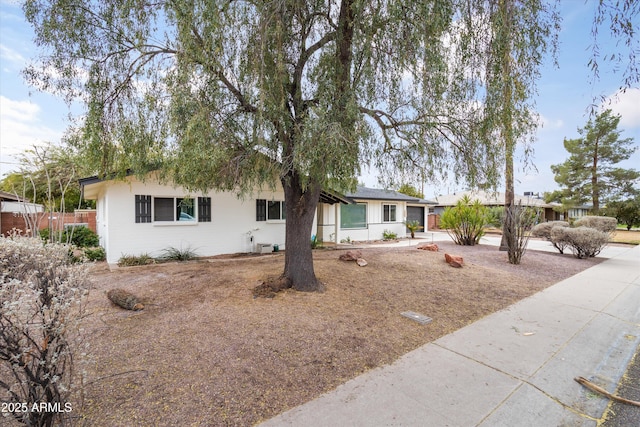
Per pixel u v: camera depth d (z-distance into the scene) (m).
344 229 14.72
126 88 5.11
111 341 3.36
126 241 8.52
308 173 4.00
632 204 21.47
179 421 2.15
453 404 2.44
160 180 6.33
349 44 4.71
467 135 4.85
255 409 2.31
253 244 10.81
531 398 2.58
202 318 4.00
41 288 1.92
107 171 5.75
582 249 10.45
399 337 3.73
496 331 4.03
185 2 3.84
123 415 2.19
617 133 21.22
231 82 4.77
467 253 10.78
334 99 4.32
